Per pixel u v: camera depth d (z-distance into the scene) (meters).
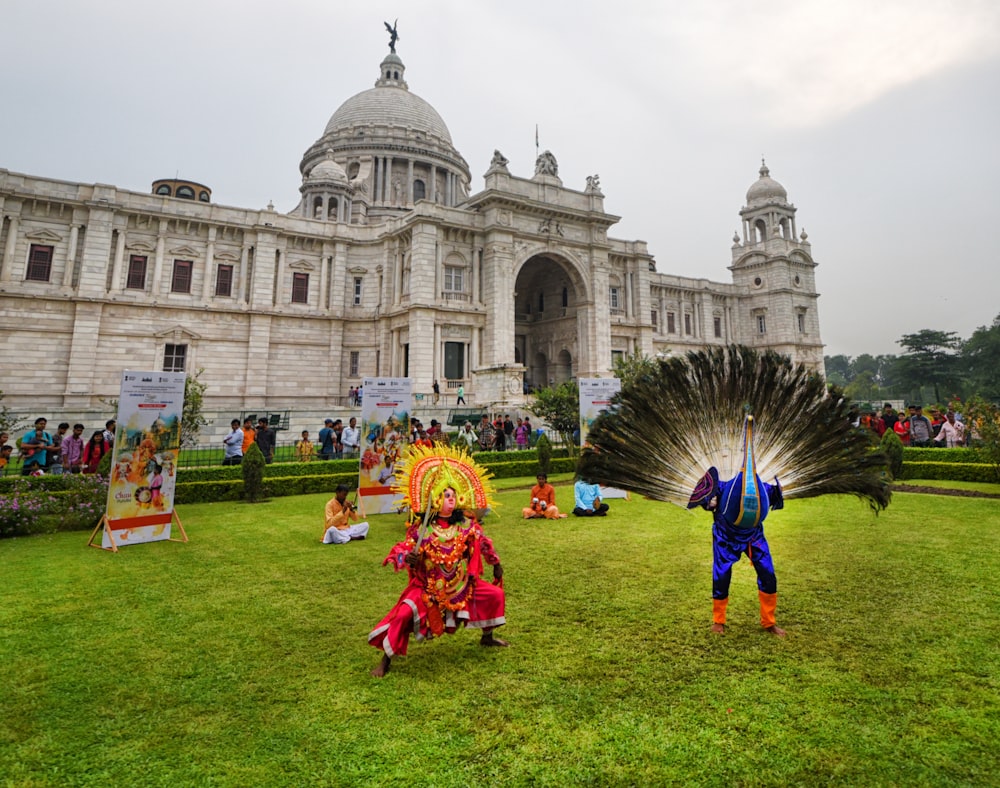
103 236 40.28
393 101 70.94
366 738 4.48
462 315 46.38
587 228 53.12
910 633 6.41
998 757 4.12
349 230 50.47
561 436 26.95
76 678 5.51
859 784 3.87
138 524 11.48
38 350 37.97
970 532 11.41
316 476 19.00
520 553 10.46
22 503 12.59
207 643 6.38
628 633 6.57
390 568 9.60
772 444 6.87
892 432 20.02
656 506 15.87
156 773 4.05
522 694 5.15
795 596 7.79
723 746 4.32
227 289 45.12
